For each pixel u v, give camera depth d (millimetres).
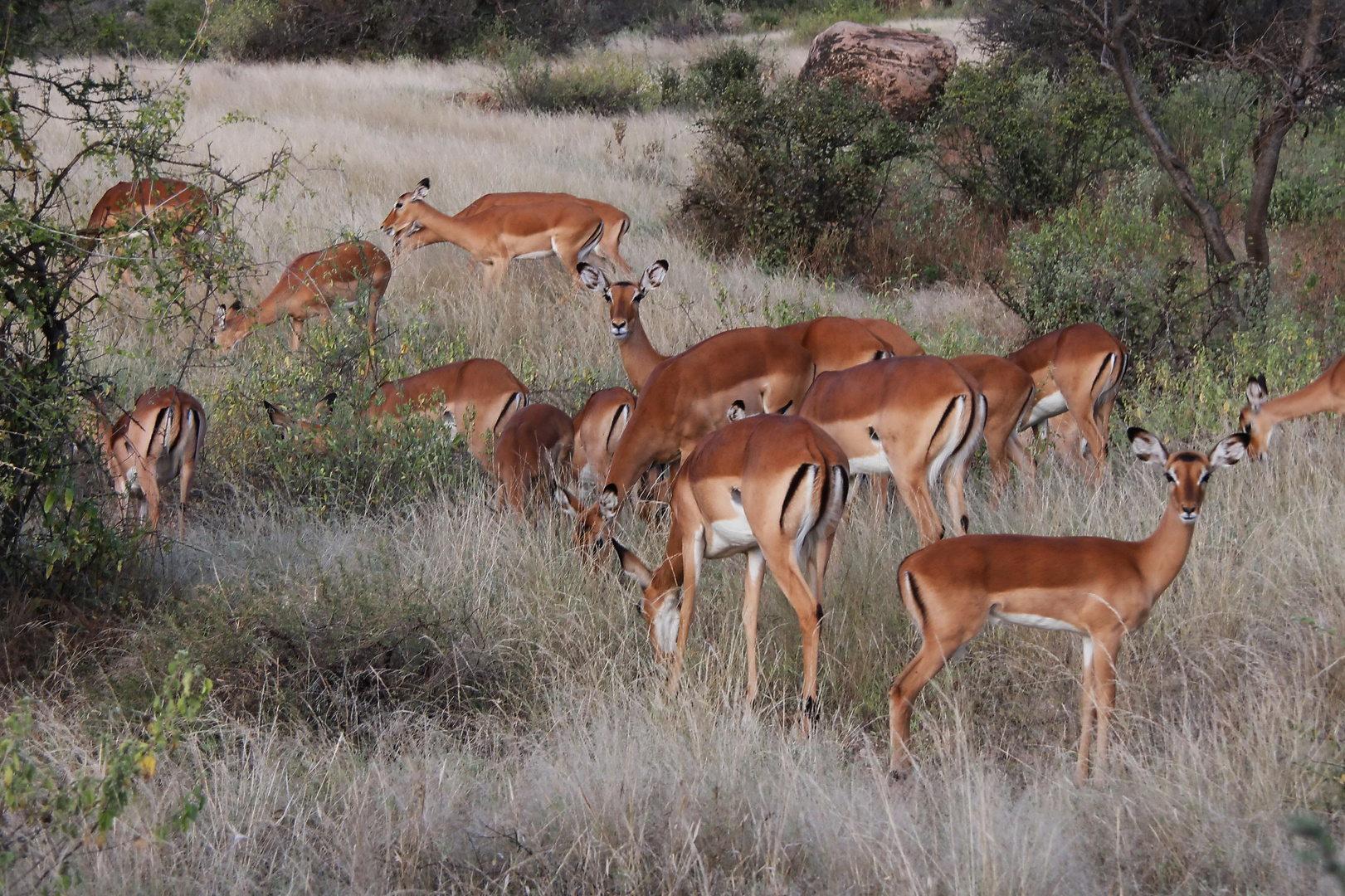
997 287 19422
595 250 21531
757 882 6426
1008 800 7156
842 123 24406
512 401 13586
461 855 6590
